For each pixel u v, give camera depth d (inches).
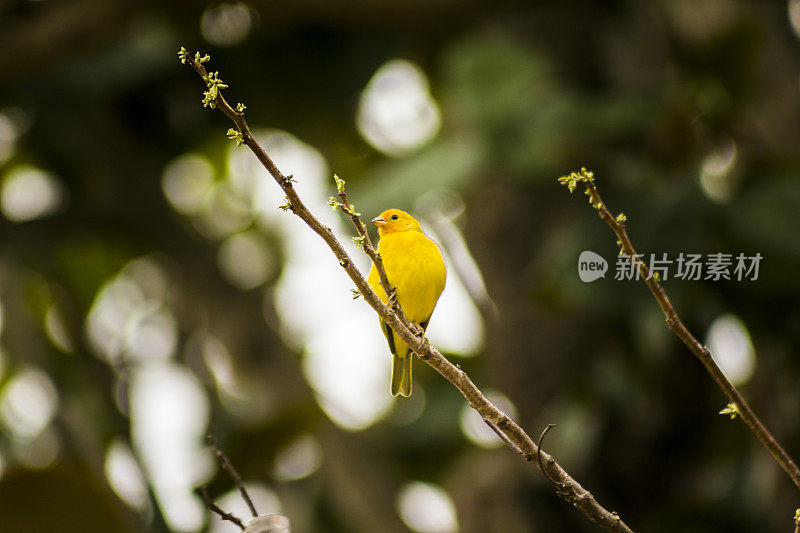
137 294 689.6
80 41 505.4
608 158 458.0
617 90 526.9
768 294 424.8
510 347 533.6
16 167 652.1
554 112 455.8
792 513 462.3
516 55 476.4
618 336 465.4
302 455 591.8
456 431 668.7
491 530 541.6
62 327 659.4
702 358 167.5
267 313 691.4
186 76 625.9
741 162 444.8
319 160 677.9
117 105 636.7
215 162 691.4
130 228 650.2
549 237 525.7
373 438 663.1
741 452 480.1
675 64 453.7
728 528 476.4
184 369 654.5
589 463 494.0
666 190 424.5
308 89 645.3
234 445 437.1
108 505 370.9
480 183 523.2
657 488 498.0
